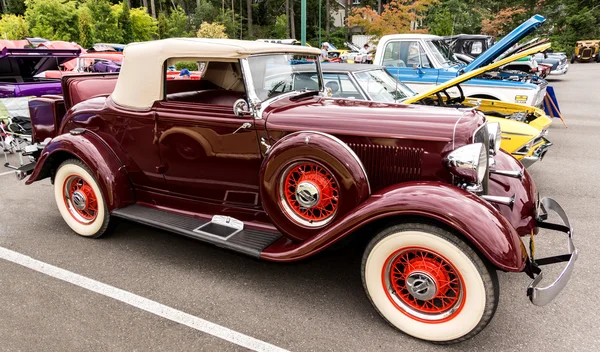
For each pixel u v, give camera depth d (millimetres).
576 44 32344
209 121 2951
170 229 3057
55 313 2621
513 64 12586
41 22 21266
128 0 35250
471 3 37719
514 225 2820
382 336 2426
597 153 6836
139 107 3254
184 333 2447
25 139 5418
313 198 2584
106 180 3383
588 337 2410
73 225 3754
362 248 2854
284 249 2654
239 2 42812
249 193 3039
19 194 4895
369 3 38125
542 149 4824
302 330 2479
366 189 2451
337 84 5668
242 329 2486
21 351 2273
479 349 2316
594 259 3365
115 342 2359
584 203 4641
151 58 3115
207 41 2980
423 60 7602
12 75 7500
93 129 3568
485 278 2133
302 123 2748
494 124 3156
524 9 34781
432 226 2207
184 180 3262
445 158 2471
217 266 3248
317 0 41969
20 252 3438
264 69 2992
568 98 13273
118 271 3148
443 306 2342
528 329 2490
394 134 2566
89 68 11406
